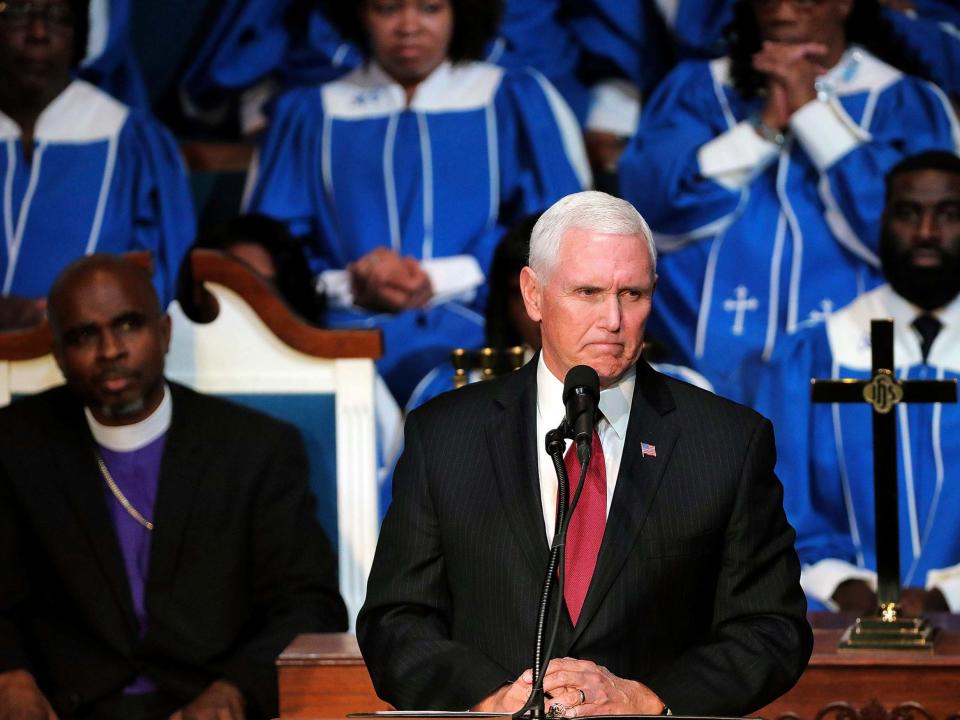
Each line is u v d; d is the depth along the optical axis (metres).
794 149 19.22
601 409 9.42
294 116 20.11
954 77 19.05
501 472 9.30
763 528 9.27
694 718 7.95
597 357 8.71
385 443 19.66
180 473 13.44
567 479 8.01
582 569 9.16
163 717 12.97
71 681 13.05
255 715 12.83
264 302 14.94
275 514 13.55
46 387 15.16
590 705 8.30
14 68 19.91
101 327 13.10
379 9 19.78
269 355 15.01
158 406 13.71
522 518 9.15
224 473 13.51
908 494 18.64
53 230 20.00
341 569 14.94
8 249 19.97
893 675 11.51
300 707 12.01
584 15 19.73
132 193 20.12
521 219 17.92
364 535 14.93
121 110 20.17
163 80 20.16
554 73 19.84
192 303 15.04
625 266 8.65
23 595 13.27
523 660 9.01
